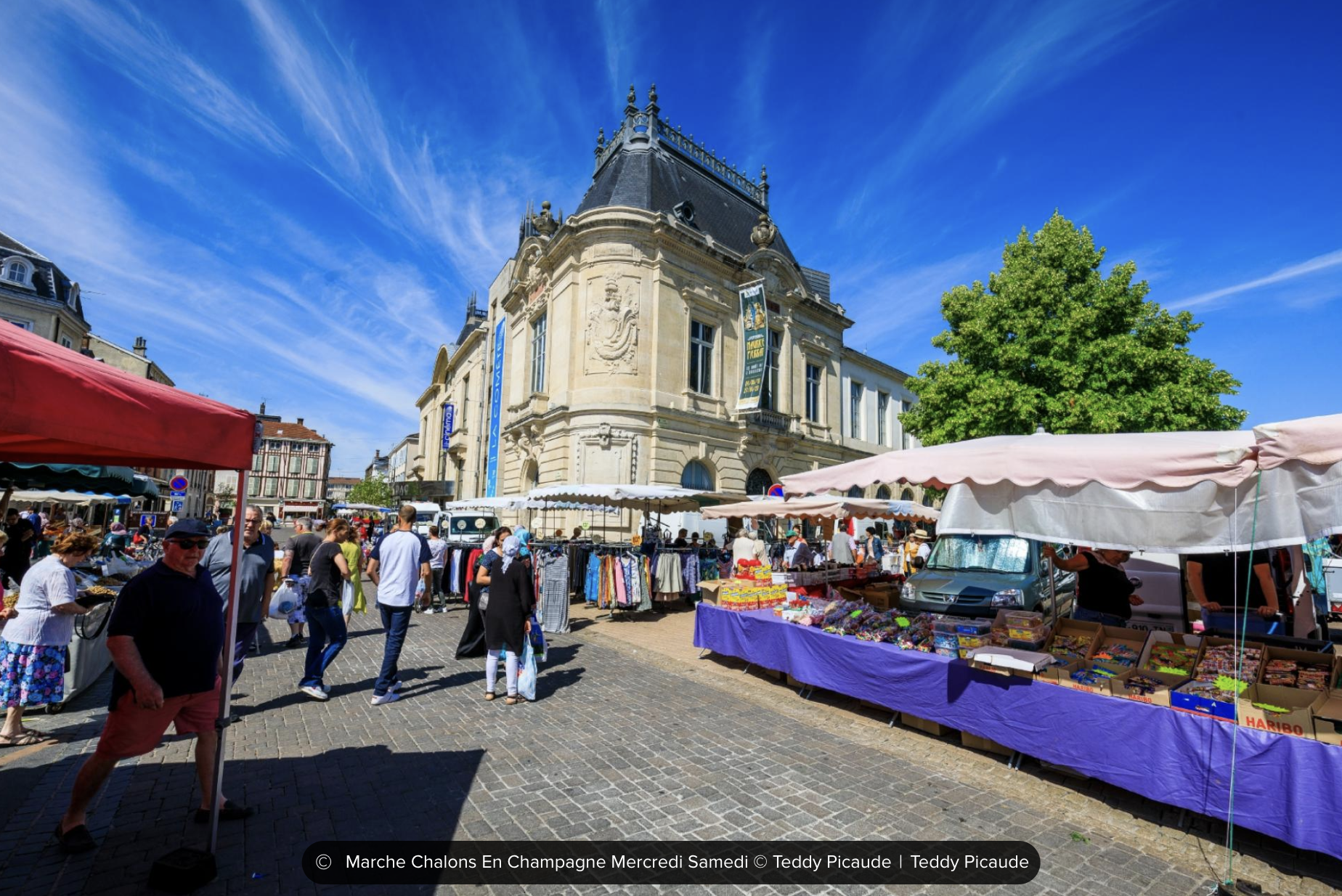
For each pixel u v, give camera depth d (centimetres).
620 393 1825
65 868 317
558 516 1872
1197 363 1527
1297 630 602
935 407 1778
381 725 547
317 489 8069
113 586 951
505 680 699
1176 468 364
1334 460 306
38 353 223
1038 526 482
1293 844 331
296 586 857
